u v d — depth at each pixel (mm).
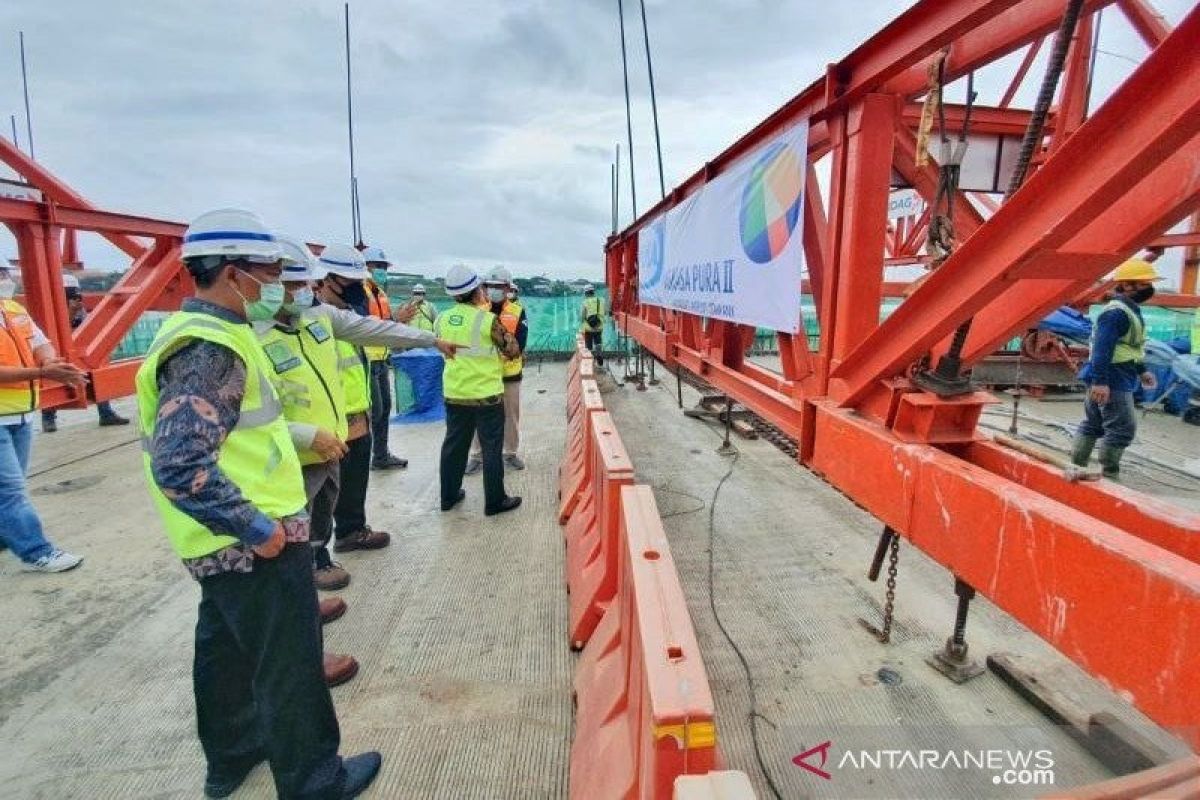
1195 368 7277
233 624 1841
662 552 1922
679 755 1242
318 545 3359
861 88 2363
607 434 3387
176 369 1631
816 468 2584
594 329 13461
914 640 2924
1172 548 1515
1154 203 1520
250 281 1788
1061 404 8375
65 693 2682
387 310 5816
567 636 3016
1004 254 1590
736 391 4262
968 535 1640
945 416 2068
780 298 3133
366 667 2789
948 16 1869
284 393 2719
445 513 4691
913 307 1974
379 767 2201
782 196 3068
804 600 3297
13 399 3688
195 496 1587
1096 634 1239
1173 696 1080
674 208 6035
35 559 3797
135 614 3334
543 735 2355
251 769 2236
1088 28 4496
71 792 2148
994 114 4902
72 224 4684
